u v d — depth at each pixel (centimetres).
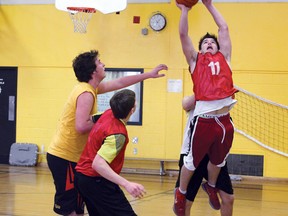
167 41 911
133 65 926
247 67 882
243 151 880
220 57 349
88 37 944
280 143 871
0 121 982
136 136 919
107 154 282
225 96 337
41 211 516
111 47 934
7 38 978
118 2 808
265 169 873
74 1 807
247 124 880
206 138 343
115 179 277
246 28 882
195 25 895
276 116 873
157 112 913
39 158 971
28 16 970
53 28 959
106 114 305
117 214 295
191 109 380
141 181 806
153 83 914
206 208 564
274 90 875
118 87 377
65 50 955
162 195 651
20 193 632
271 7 876
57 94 959
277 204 609
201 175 383
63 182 342
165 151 909
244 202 619
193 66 353
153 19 911
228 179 383
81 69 342
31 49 969
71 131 339
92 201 297
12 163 970
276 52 875
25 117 972
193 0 348
